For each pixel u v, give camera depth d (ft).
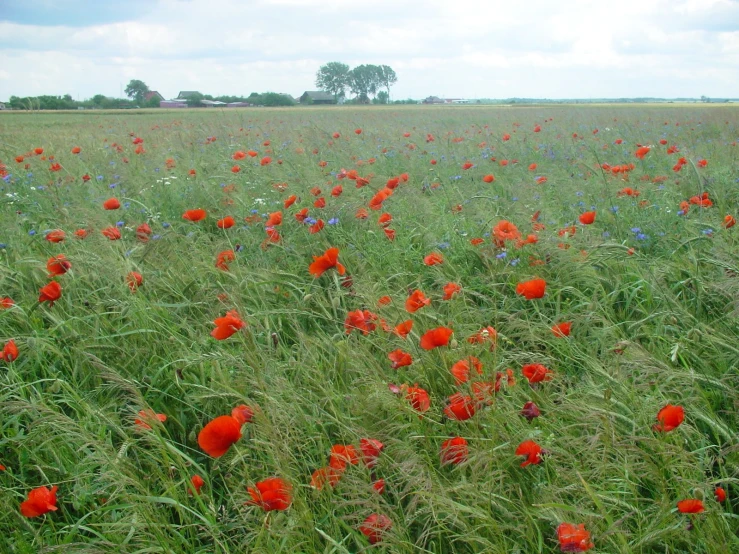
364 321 10.52
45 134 59.77
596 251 14.49
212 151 37.58
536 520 7.11
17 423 9.34
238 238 18.48
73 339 11.54
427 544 7.40
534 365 8.61
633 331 11.66
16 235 17.87
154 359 10.96
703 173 24.12
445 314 12.70
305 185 22.36
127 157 35.22
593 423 7.77
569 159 35.27
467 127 63.82
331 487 7.48
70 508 8.71
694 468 7.20
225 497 8.47
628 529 6.93
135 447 8.59
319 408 9.11
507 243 14.97
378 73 404.36
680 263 13.65
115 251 14.46
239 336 10.05
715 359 10.03
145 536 7.36
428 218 19.03
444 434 8.77
